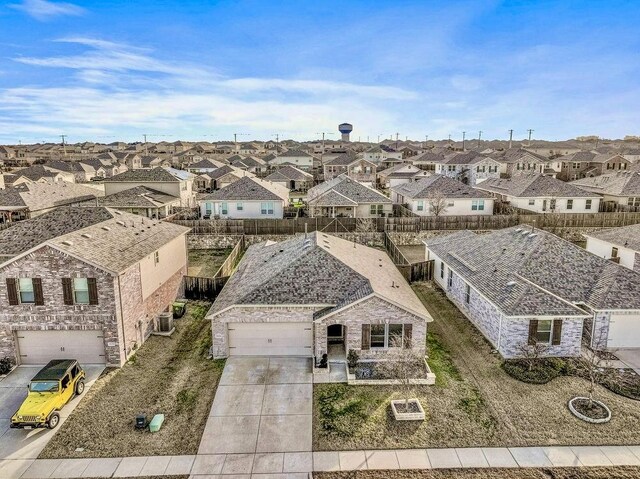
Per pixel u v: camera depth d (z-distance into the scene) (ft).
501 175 285.64
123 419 55.47
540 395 59.57
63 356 69.05
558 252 81.82
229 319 69.87
